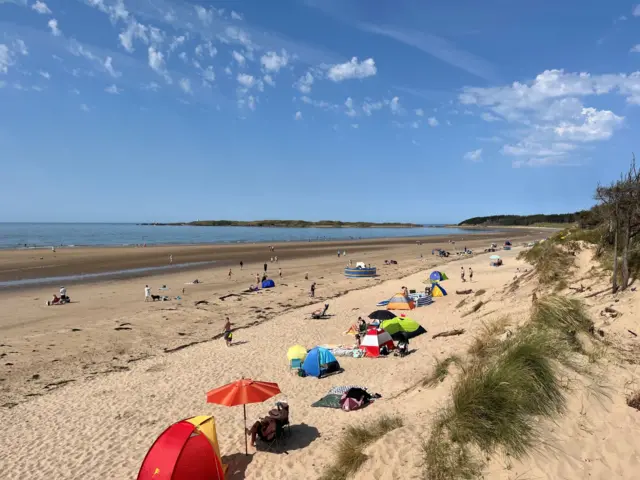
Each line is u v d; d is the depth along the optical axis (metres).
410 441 6.04
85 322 22.39
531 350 6.41
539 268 16.52
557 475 4.68
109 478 8.22
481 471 4.97
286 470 7.57
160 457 7.30
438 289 27.12
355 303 26.94
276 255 63.00
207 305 27.19
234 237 125.44
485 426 5.44
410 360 13.66
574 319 8.09
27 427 10.66
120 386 13.35
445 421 6.02
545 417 5.45
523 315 10.61
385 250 74.50
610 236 14.27
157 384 13.41
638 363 6.58
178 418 10.91
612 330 8.11
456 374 8.24
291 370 14.36
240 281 37.69
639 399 5.45
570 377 6.06
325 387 12.59
